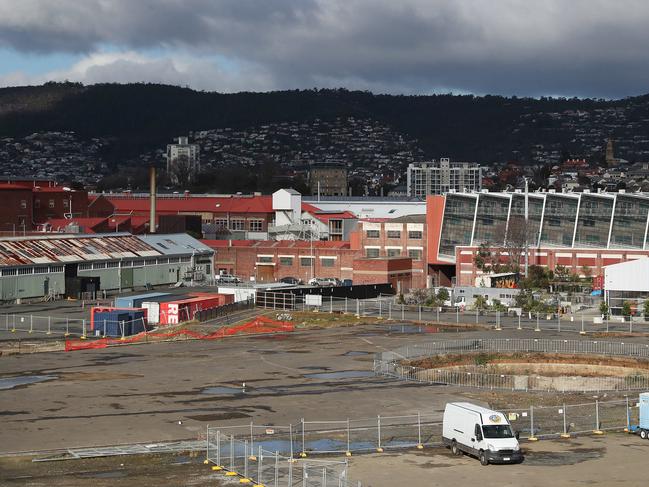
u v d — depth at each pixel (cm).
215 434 7756
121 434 7962
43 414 8656
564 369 11950
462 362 11975
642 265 16012
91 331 14288
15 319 15325
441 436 7938
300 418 8594
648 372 11812
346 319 15700
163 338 13600
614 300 16212
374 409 8981
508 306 17038
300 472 6744
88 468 6906
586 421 8525
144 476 6688
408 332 14275
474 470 6919
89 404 9069
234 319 15562
